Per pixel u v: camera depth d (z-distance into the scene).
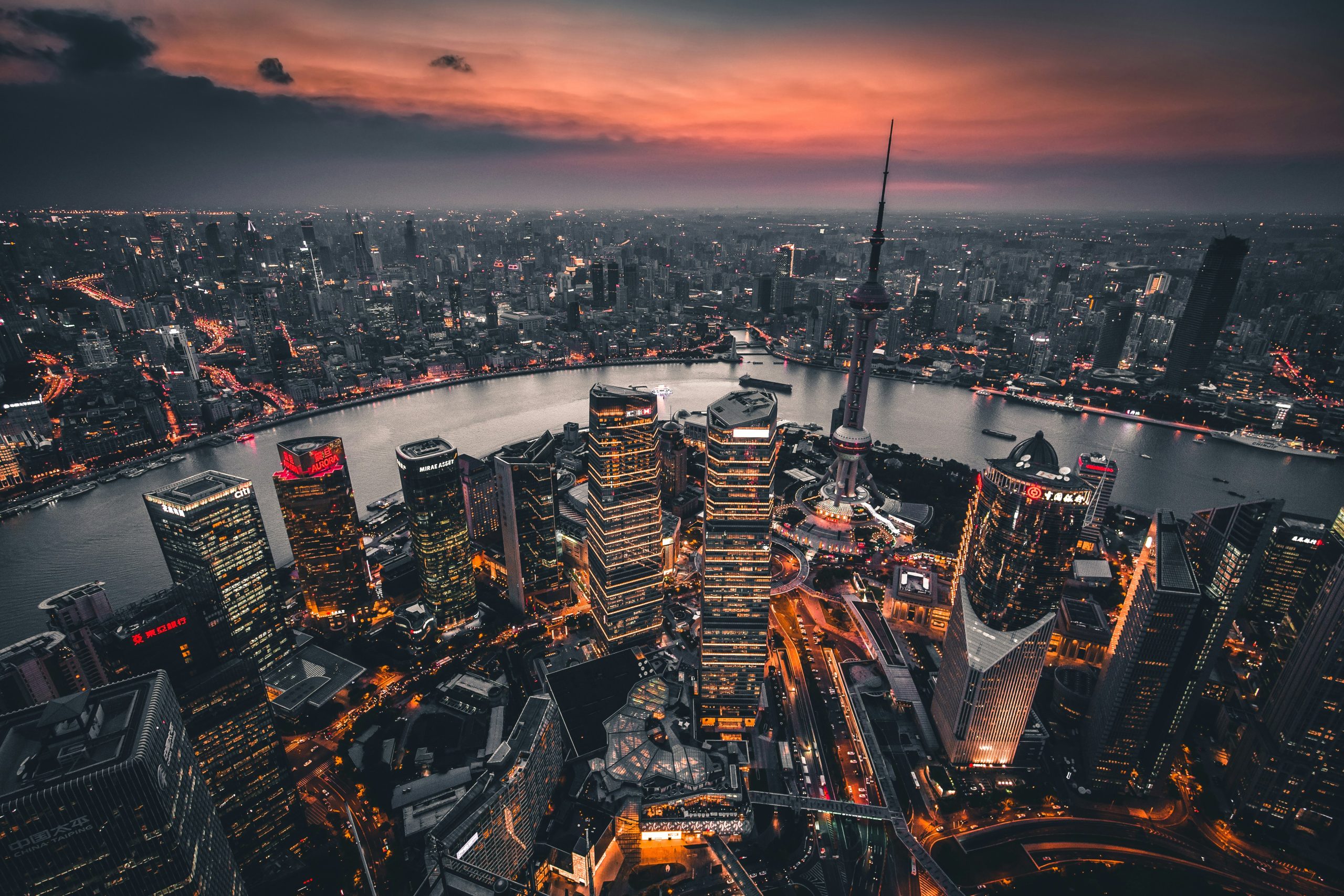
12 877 154.00
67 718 159.00
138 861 165.62
